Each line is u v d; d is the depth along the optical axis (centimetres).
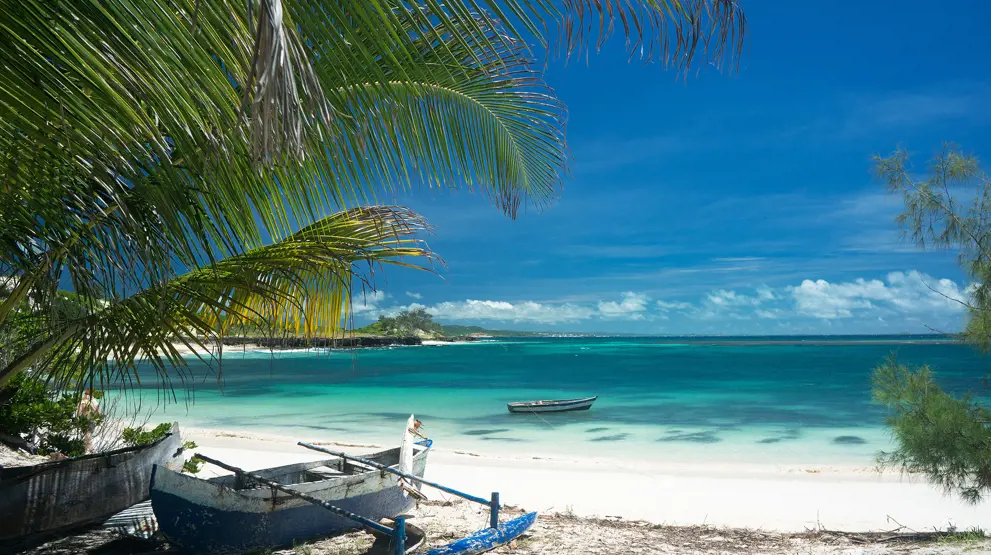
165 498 548
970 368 5378
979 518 931
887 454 766
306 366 7000
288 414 2358
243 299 467
